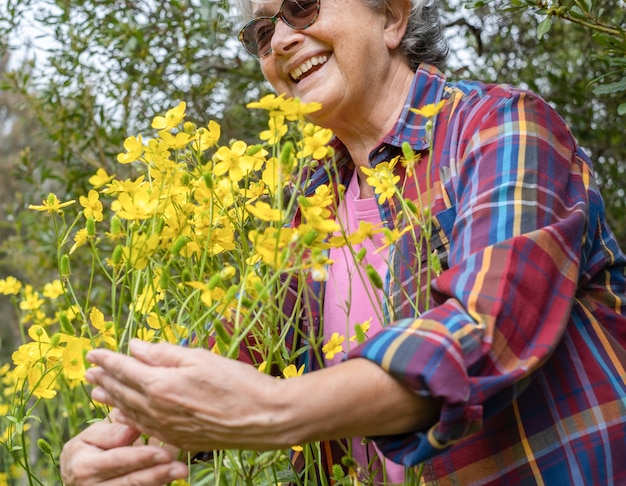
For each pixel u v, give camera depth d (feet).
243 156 3.89
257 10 4.83
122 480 3.18
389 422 2.84
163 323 3.69
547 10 5.60
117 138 9.14
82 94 9.30
